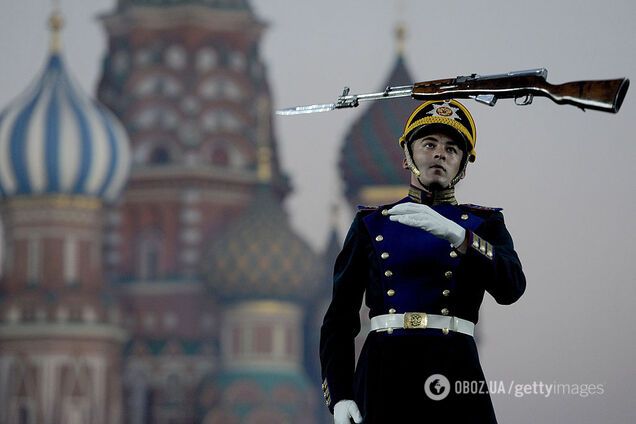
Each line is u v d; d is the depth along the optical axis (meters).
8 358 41.03
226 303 41.22
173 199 41.19
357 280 9.09
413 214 8.36
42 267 41.25
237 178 40.44
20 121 40.72
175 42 40.56
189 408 41.16
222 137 40.53
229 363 41.28
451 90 8.88
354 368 9.09
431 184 8.91
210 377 41.28
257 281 40.62
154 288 41.53
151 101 40.91
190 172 40.88
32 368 40.91
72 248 41.28
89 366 41.09
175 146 41.09
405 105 35.66
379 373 8.77
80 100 40.44
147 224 41.47
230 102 40.38
